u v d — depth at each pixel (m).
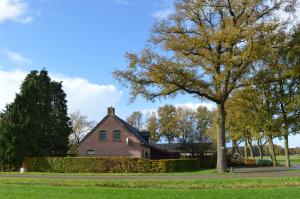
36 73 61.25
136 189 22.16
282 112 47.78
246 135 63.53
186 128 99.38
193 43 36.22
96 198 18.52
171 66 36.94
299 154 159.12
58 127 63.47
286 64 43.12
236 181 26.36
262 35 35.41
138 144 66.12
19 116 54.41
